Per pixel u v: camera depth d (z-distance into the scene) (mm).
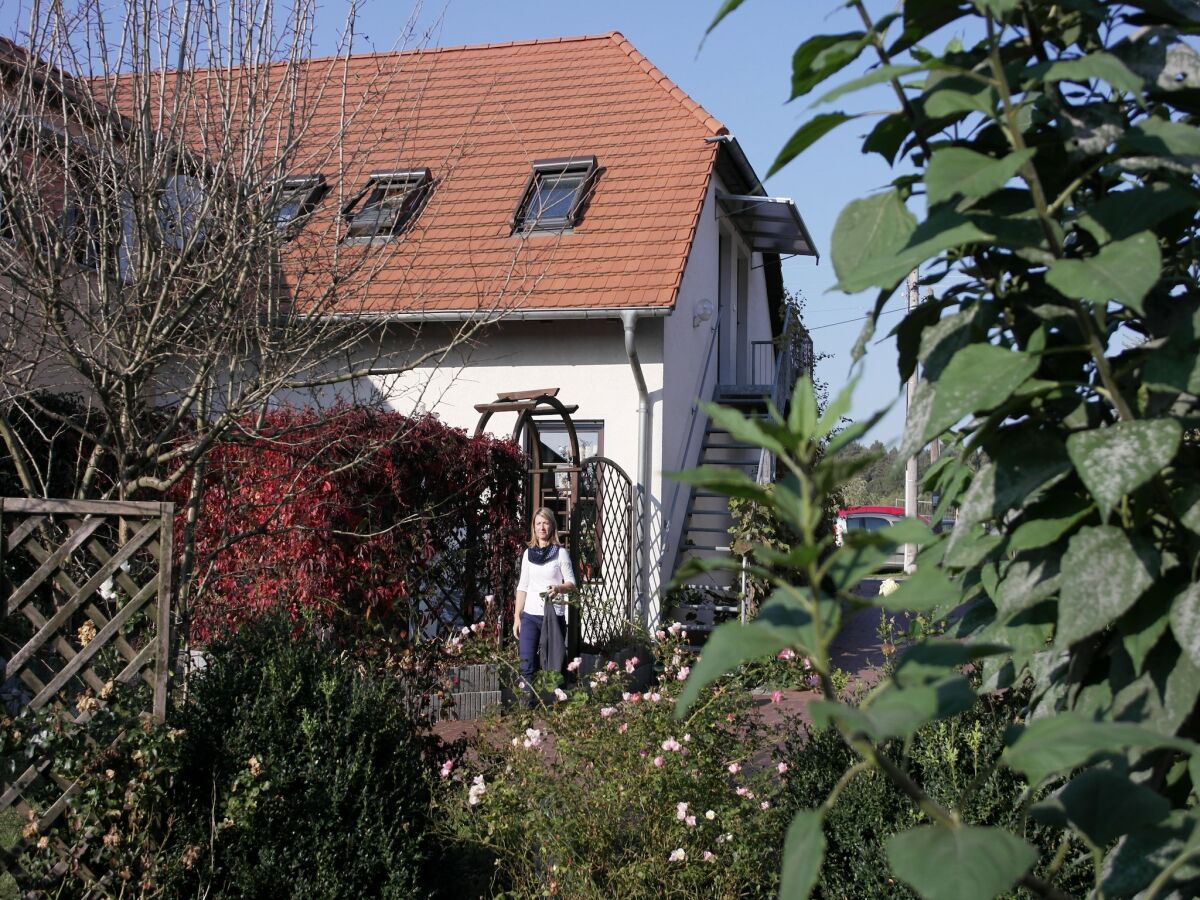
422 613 9773
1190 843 1108
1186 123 1507
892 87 1481
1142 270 1156
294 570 8734
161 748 4508
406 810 4957
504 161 15078
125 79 7094
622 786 4668
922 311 1549
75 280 6539
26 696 5527
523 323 13586
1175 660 1295
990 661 1498
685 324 14453
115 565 4754
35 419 7875
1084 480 1210
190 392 6586
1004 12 1400
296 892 4496
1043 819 1212
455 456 10094
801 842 1013
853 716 932
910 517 1050
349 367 7746
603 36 17547
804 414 1082
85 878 4438
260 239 6465
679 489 14336
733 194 16922
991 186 1196
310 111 7133
